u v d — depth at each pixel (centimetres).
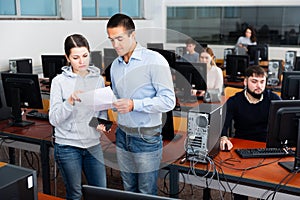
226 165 213
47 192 273
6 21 491
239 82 502
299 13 743
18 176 110
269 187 192
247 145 247
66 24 582
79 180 217
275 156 225
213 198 290
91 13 662
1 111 304
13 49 504
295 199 193
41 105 291
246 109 269
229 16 803
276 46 774
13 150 349
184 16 834
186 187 317
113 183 307
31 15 553
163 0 821
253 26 783
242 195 224
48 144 260
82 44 198
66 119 204
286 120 200
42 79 501
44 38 547
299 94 273
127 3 757
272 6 761
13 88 288
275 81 464
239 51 673
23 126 290
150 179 196
